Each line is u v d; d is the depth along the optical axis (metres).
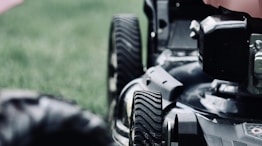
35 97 0.92
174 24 5.93
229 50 3.87
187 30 5.88
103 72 8.93
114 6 14.58
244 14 3.81
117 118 4.79
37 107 0.87
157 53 5.83
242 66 3.87
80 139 0.86
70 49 10.47
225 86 4.15
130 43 5.81
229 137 3.64
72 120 0.86
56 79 8.19
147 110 3.73
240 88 4.06
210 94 4.20
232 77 3.92
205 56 3.92
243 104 3.99
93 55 10.07
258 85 3.80
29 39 11.32
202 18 5.90
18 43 10.77
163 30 5.91
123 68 5.71
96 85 8.09
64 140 0.85
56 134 0.85
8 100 0.89
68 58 9.82
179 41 5.82
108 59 6.50
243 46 3.84
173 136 3.61
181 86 4.14
